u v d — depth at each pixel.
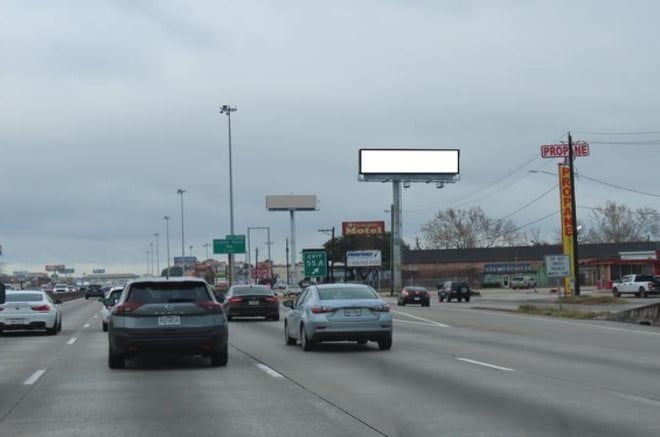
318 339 19.86
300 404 11.89
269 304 36.34
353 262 104.25
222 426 10.23
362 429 9.92
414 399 12.23
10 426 10.36
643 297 63.59
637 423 10.12
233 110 71.00
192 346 16.39
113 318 16.41
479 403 11.78
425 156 91.50
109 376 15.55
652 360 17.53
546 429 9.80
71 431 10.01
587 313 37.66
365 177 90.44
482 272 118.06
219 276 130.38
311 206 115.38
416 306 55.75
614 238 133.12
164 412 11.31
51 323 28.28
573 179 59.91
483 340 23.55
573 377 14.66
